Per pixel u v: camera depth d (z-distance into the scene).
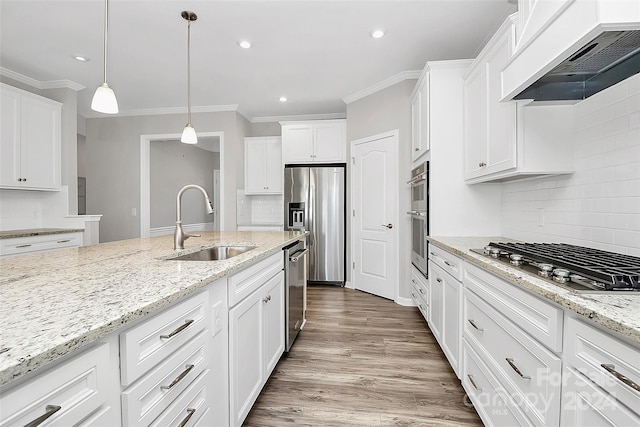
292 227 4.41
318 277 4.34
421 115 2.83
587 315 0.78
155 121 4.68
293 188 4.40
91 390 0.65
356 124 4.07
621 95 1.39
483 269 1.46
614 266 1.09
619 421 0.71
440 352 2.32
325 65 3.20
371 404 1.71
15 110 3.06
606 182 1.49
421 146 2.83
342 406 1.69
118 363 0.73
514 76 1.36
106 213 4.77
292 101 4.33
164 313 0.88
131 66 3.22
